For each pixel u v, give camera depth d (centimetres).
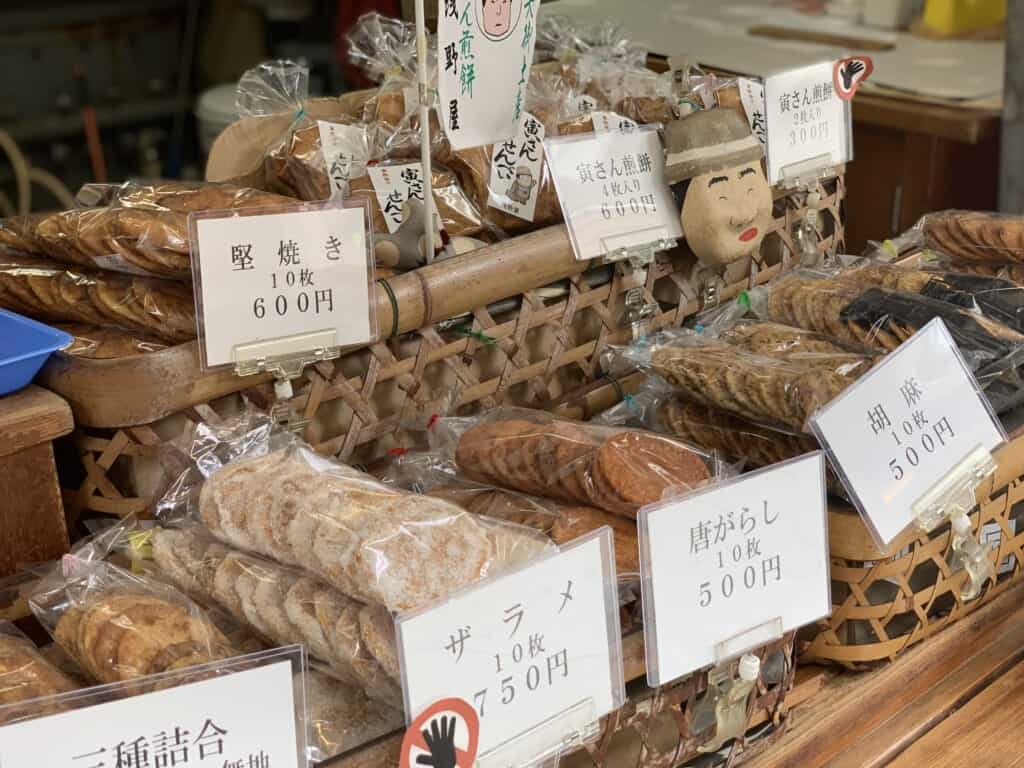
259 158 126
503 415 106
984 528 112
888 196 240
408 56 131
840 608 102
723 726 92
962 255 136
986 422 107
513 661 76
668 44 242
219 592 84
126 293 95
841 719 101
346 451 103
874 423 99
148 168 365
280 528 81
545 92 129
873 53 270
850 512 99
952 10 282
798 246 142
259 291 92
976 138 218
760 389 105
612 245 117
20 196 324
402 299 100
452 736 73
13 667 76
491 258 107
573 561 79
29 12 319
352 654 76
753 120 134
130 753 66
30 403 87
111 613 78
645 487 92
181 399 91
